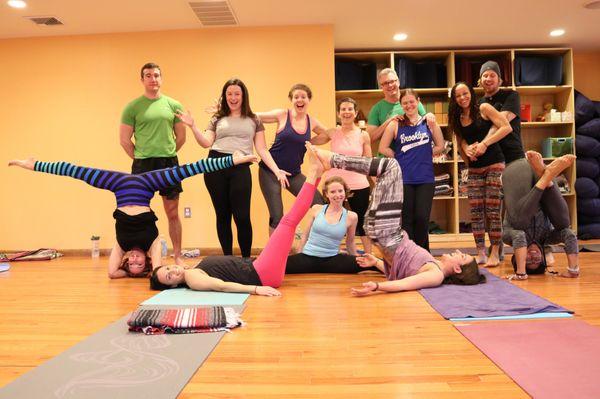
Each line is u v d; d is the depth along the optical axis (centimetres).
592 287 288
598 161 612
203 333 205
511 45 599
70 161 525
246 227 364
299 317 232
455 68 606
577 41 590
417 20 505
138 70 521
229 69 518
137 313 216
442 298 260
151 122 385
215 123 373
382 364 167
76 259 482
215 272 298
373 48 602
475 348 183
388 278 315
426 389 146
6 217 531
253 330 211
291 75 515
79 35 523
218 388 149
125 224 347
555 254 429
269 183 383
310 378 156
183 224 521
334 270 357
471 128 366
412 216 355
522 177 321
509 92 361
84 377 157
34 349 190
